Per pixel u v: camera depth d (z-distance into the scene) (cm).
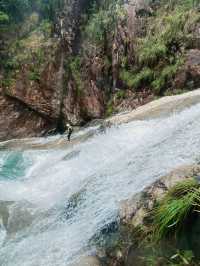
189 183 400
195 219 362
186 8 1323
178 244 356
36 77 1634
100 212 508
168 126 863
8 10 1786
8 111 1666
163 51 1303
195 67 1212
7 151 1192
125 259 392
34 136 1652
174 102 1057
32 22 1773
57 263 450
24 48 1702
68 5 1641
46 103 1630
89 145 959
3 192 741
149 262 358
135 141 860
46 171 886
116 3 1494
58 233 521
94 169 744
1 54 1717
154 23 1386
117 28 1449
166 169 521
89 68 1520
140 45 1379
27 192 745
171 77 1266
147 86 1332
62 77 1606
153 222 396
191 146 585
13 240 539
